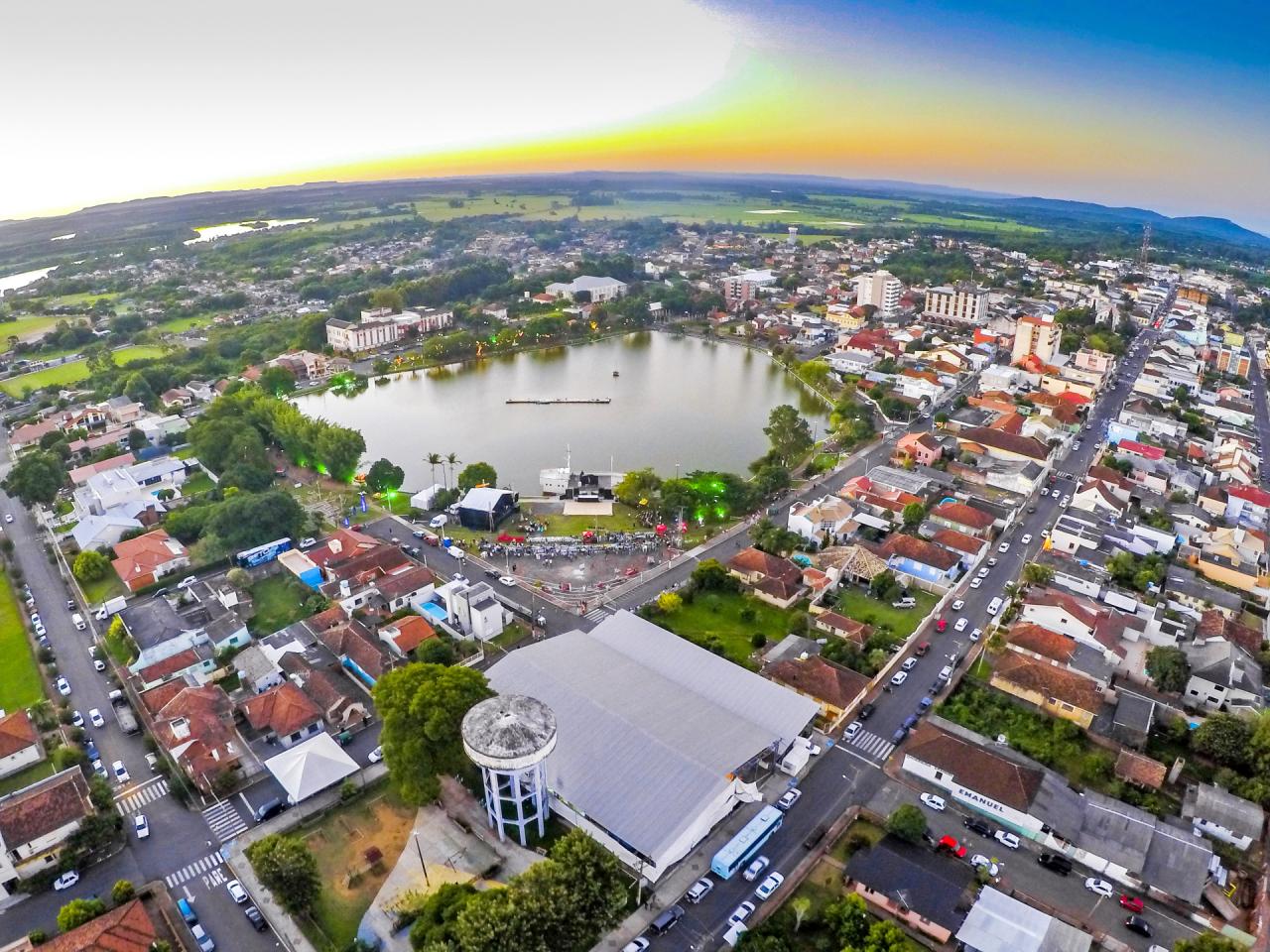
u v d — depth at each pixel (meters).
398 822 116.88
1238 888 106.06
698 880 106.12
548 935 90.81
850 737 133.25
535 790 109.38
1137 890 105.69
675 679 136.75
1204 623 159.25
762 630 162.62
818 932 98.56
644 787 110.31
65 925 96.69
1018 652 152.12
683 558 193.25
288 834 115.00
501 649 156.50
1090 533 192.88
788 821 116.31
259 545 194.75
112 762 129.38
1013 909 98.88
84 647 160.38
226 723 134.62
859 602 172.88
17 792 117.88
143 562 182.38
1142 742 128.88
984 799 116.56
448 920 91.12
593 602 174.00
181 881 107.81
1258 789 117.56
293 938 99.50
